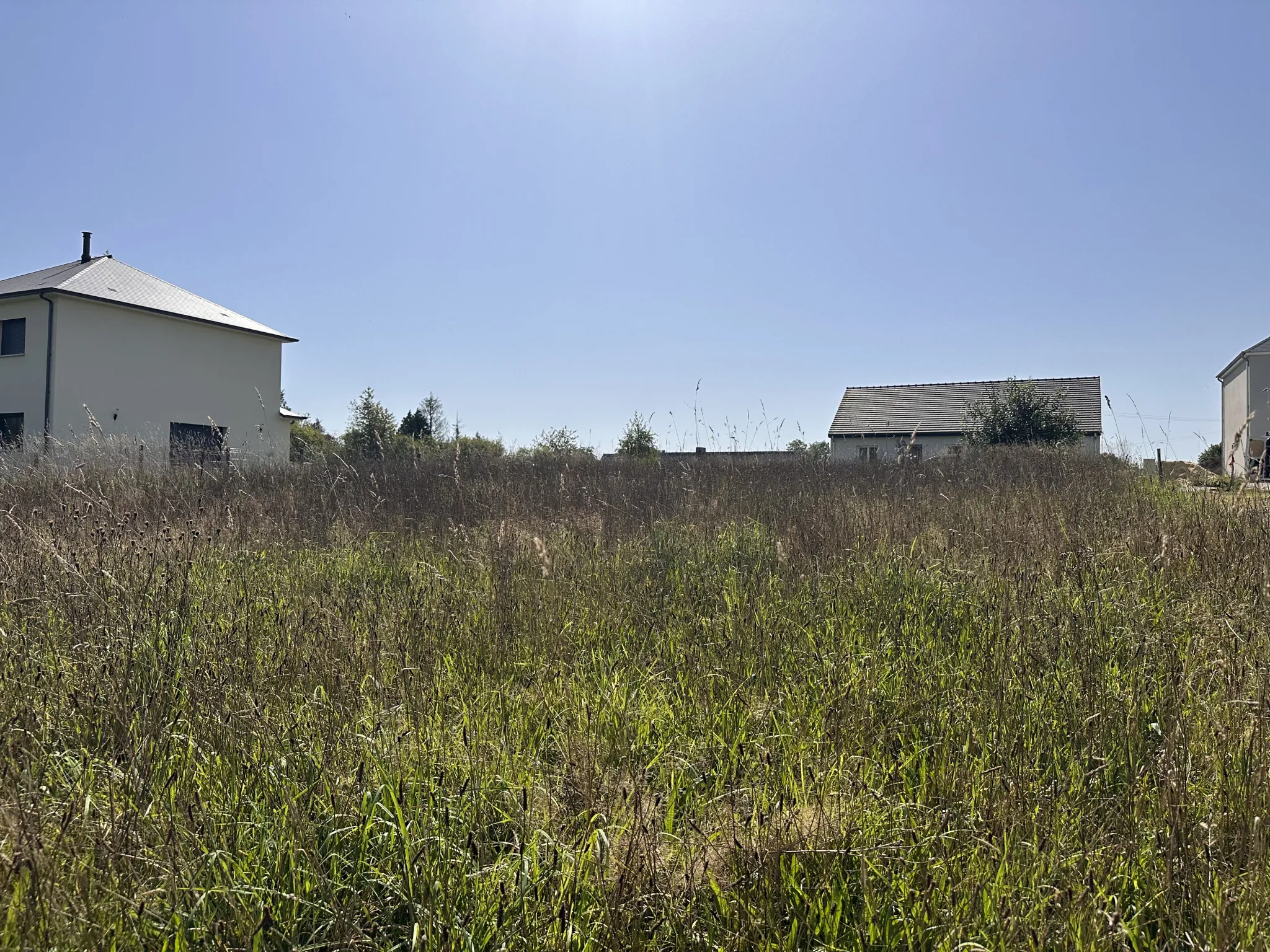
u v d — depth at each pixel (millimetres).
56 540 4750
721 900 1866
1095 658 3316
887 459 13609
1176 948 1794
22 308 22156
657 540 6121
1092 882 1951
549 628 3916
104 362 22781
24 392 22062
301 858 1947
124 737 2445
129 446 11211
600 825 2209
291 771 2352
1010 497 8164
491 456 14281
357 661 3318
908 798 2367
